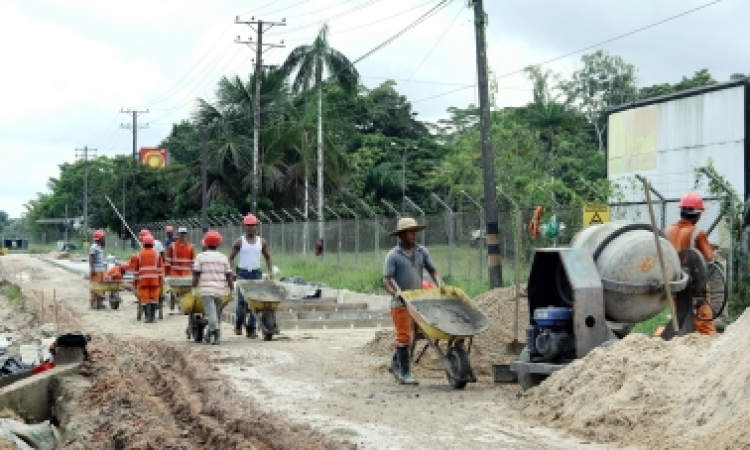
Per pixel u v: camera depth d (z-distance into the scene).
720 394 12.59
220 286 26.12
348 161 86.69
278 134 82.94
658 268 16.53
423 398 17.05
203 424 15.07
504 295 24.09
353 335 28.23
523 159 68.19
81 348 22.30
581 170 83.50
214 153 92.75
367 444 13.20
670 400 13.31
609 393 14.21
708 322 16.67
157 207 115.75
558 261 17.08
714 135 37.91
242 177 93.38
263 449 13.34
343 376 19.98
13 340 31.17
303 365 21.66
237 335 28.28
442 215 42.97
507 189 57.31
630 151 43.62
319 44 77.56
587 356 15.45
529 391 15.88
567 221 34.62
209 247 26.45
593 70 108.38
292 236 66.44
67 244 144.25
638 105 42.94
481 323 18.06
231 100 92.50
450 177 84.38
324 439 13.14
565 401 14.87
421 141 107.31
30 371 21.75
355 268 51.53
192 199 97.75
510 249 38.69
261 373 20.53
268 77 89.38
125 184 117.88
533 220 21.08
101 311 40.44
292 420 14.95
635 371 14.22
